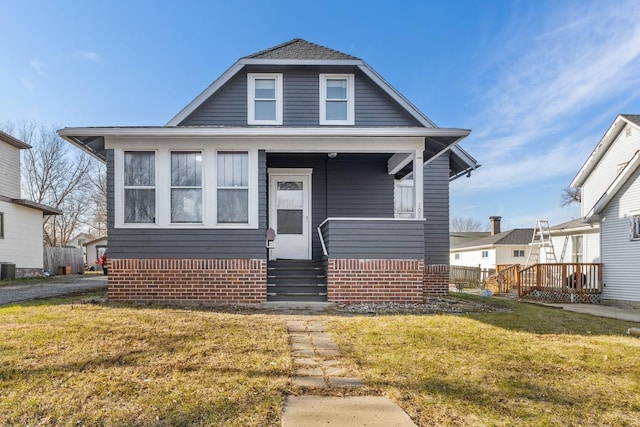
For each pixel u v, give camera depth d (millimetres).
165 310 6832
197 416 2871
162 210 8219
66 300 8094
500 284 16844
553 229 18938
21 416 2822
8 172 18156
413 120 11117
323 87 11109
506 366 4121
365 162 10914
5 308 6816
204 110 10867
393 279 8250
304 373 3832
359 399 3258
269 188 10680
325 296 8469
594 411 3115
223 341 4785
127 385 3375
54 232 34344
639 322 7711
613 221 13281
